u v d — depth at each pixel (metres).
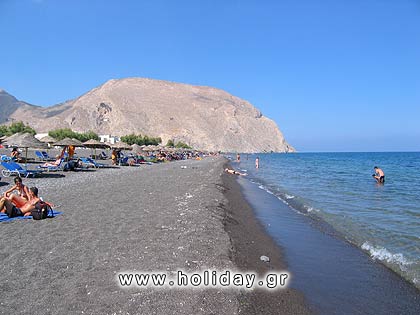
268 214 13.64
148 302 4.79
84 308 4.54
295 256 8.18
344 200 17.56
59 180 19.53
